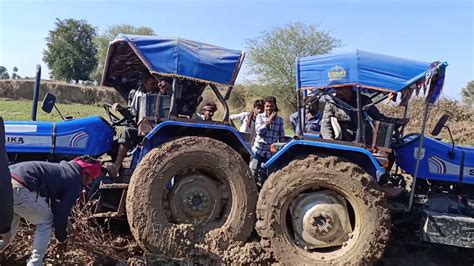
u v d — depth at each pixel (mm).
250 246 5547
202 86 6094
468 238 5520
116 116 6637
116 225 6195
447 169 6148
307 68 5598
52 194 4551
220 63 5715
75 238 5262
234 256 5449
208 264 5371
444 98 24125
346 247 5551
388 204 5988
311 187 5586
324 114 5840
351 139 5805
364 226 5453
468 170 6164
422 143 5902
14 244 5160
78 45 50906
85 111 26109
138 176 5363
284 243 5516
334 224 5562
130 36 5547
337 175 5477
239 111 30609
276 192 5527
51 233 4625
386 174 6133
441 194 6191
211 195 5699
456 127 19484
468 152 6180
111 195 5766
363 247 5434
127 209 5367
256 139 6848
